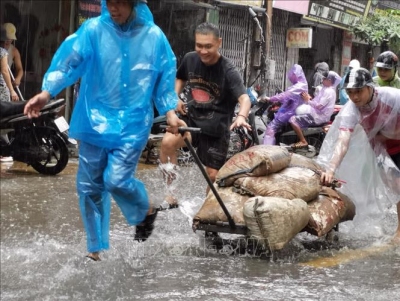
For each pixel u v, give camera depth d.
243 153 5.00
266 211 4.41
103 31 3.85
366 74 5.12
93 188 3.99
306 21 15.95
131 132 3.88
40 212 5.89
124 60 3.86
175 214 5.96
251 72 13.96
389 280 4.25
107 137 3.85
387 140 5.57
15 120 4.46
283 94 10.72
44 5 10.56
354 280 4.22
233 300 3.69
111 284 3.87
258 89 12.42
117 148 3.88
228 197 4.79
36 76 10.63
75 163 9.17
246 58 13.92
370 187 5.68
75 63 3.77
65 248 4.62
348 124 5.28
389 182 5.62
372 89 5.18
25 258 4.32
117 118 3.88
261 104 10.73
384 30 16.56
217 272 4.25
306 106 10.80
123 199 3.97
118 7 3.78
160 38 3.95
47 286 3.76
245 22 13.79
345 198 5.28
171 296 3.70
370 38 16.55
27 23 10.49
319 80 13.22
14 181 7.45
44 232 5.14
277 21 15.18
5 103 4.15
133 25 3.89
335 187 5.17
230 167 4.95
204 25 4.96
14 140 7.22
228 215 4.56
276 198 4.57
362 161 5.64
